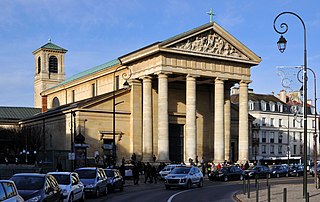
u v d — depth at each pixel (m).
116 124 70.94
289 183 49.78
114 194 36.56
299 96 72.00
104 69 81.19
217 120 70.25
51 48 118.69
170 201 30.02
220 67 71.12
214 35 70.44
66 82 99.25
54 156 57.16
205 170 67.38
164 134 65.62
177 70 67.00
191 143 67.00
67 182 25.86
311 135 117.06
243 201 28.38
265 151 108.56
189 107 67.62
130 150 71.50
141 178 58.78
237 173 57.16
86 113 68.94
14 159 80.81
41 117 85.00
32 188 20.14
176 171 43.78
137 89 72.06
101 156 68.88
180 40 66.56
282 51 30.11
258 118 108.62
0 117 105.00
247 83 73.81
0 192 15.22
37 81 120.44
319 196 30.86
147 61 68.94
